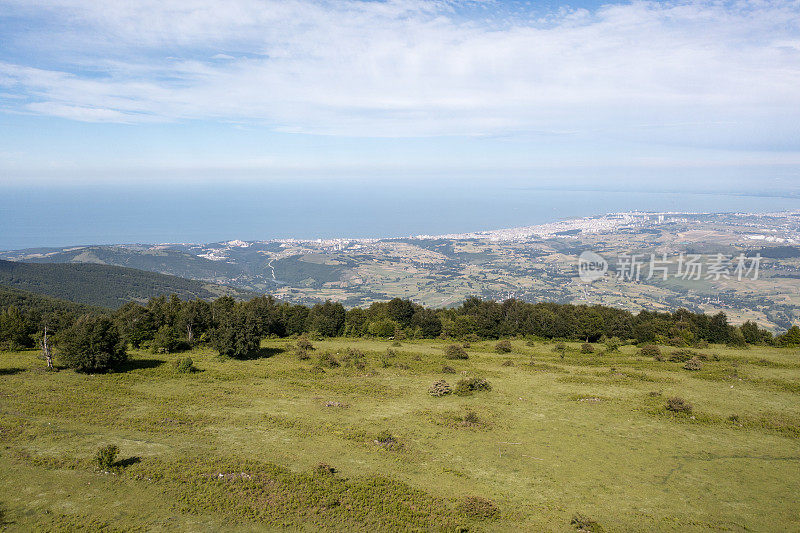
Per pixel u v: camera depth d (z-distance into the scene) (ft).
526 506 64.54
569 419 100.58
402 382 133.59
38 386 114.73
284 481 68.54
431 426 95.04
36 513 58.85
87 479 67.51
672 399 107.14
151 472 69.67
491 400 115.24
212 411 100.63
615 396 119.14
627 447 85.15
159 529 56.59
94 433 84.64
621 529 59.06
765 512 63.31
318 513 61.52
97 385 118.01
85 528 56.08
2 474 68.03
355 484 68.69
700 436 90.58
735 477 73.46
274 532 57.06
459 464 77.51
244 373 138.31
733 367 149.18
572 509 63.93
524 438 89.10
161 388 119.03
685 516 62.28
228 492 65.16
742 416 102.17
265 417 97.14
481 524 60.03
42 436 82.07
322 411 103.30
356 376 139.74
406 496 65.82
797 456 81.30
